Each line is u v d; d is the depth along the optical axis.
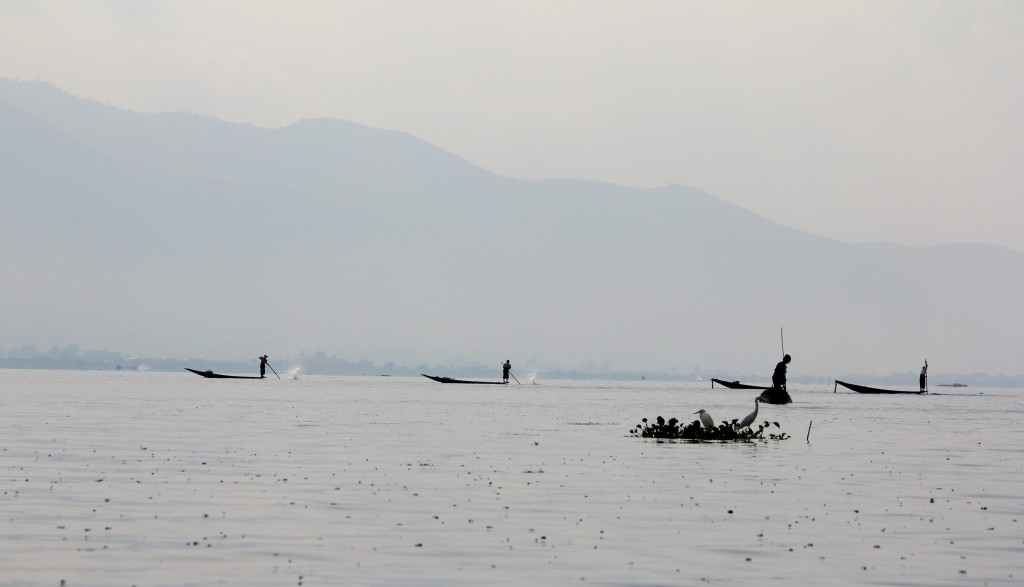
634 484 112.44
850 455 151.88
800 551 76.75
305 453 140.75
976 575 69.56
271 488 105.00
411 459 135.00
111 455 133.75
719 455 148.38
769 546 78.44
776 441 178.00
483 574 67.81
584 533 82.50
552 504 97.06
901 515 93.94
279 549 74.81
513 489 106.75
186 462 127.06
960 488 113.44
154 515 87.94
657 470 126.56
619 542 79.06
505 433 186.75
